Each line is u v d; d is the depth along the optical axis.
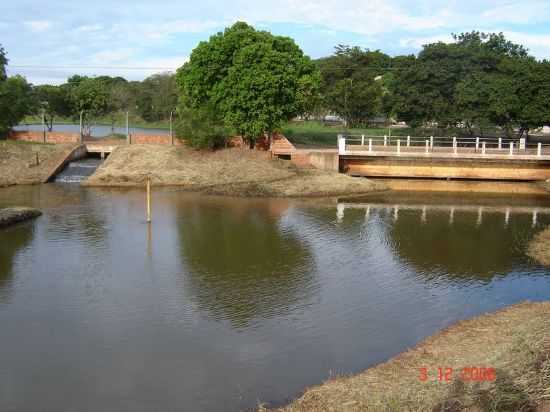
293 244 29.64
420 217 36.81
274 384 15.46
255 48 49.22
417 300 21.84
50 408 14.40
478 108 54.09
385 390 13.80
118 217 35.19
